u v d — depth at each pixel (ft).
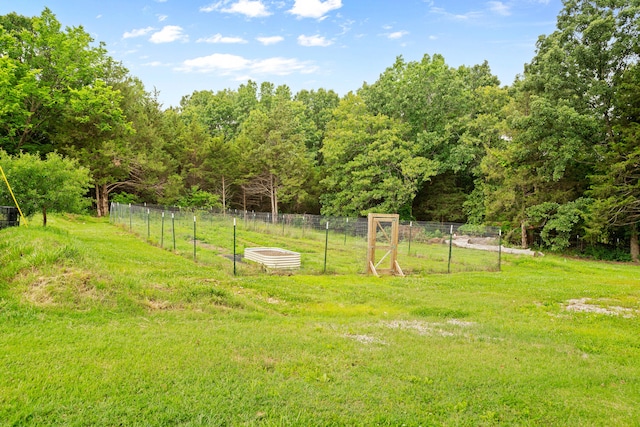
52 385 14.88
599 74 89.86
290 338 22.59
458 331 26.78
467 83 152.15
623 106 82.99
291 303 33.09
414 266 56.03
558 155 87.66
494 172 101.91
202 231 78.95
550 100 90.02
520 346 24.02
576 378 19.16
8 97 90.84
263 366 18.37
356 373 18.29
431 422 14.47
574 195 95.66
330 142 126.21
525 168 94.12
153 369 16.87
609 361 22.34
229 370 17.54
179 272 38.88
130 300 26.55
